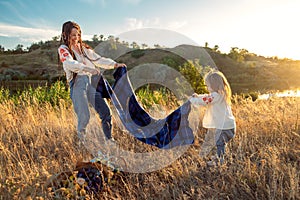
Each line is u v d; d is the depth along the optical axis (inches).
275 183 112.5
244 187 118.1
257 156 150.9
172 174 134.0
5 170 133.6
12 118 219.6
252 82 826.2
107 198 117.7
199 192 114.3
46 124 207.0
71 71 153.3
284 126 187.8
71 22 153.8
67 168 138.8
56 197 105.9
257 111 231.3
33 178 114.5
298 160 145.3
